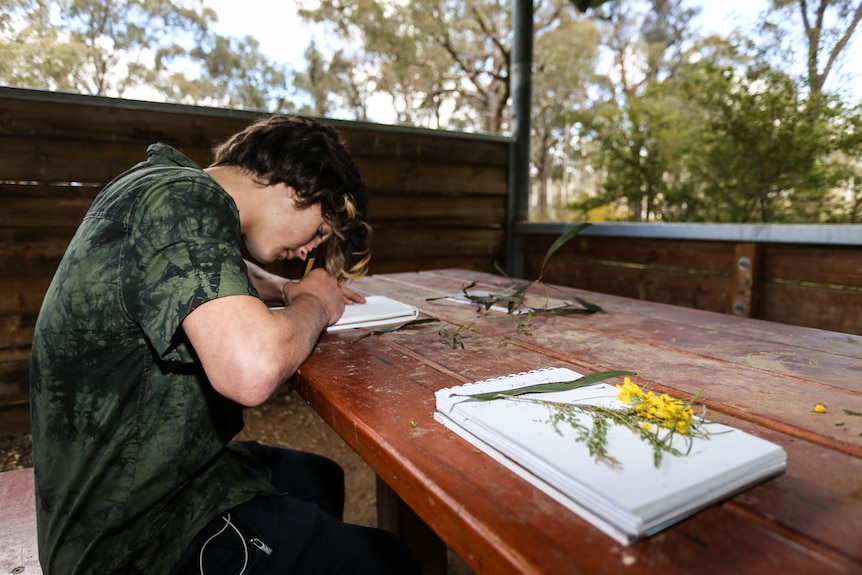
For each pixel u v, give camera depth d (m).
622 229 2.96
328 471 1.29
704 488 0.47
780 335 1.19
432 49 7.55
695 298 2.67
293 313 0.98
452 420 0.66
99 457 0.80
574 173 7.71
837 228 2.03
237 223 0.87
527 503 0.49
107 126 2.43
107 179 2.47
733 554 0.41
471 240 3.57
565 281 3.44
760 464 0.52
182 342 0.77
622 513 0.43
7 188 2.29
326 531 0.93
